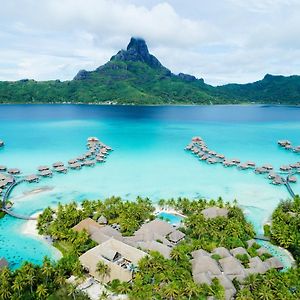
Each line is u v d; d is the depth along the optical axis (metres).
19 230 68.94
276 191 98.38
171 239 63.12
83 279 51.06
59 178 105.69
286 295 43.97
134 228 66.88
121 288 48.00
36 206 83.00
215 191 97.38
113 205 76.44
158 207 81.38
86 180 104.31
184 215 76.81
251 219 78.25
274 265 55.19
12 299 44.28
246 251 58.22
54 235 63.59
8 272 47.19
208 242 61.28
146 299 45.53
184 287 45.94
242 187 101.31
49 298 45.34
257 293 44.81
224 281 49.00
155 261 50.81
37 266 50.09
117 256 55.41
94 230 64.00
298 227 67.06
